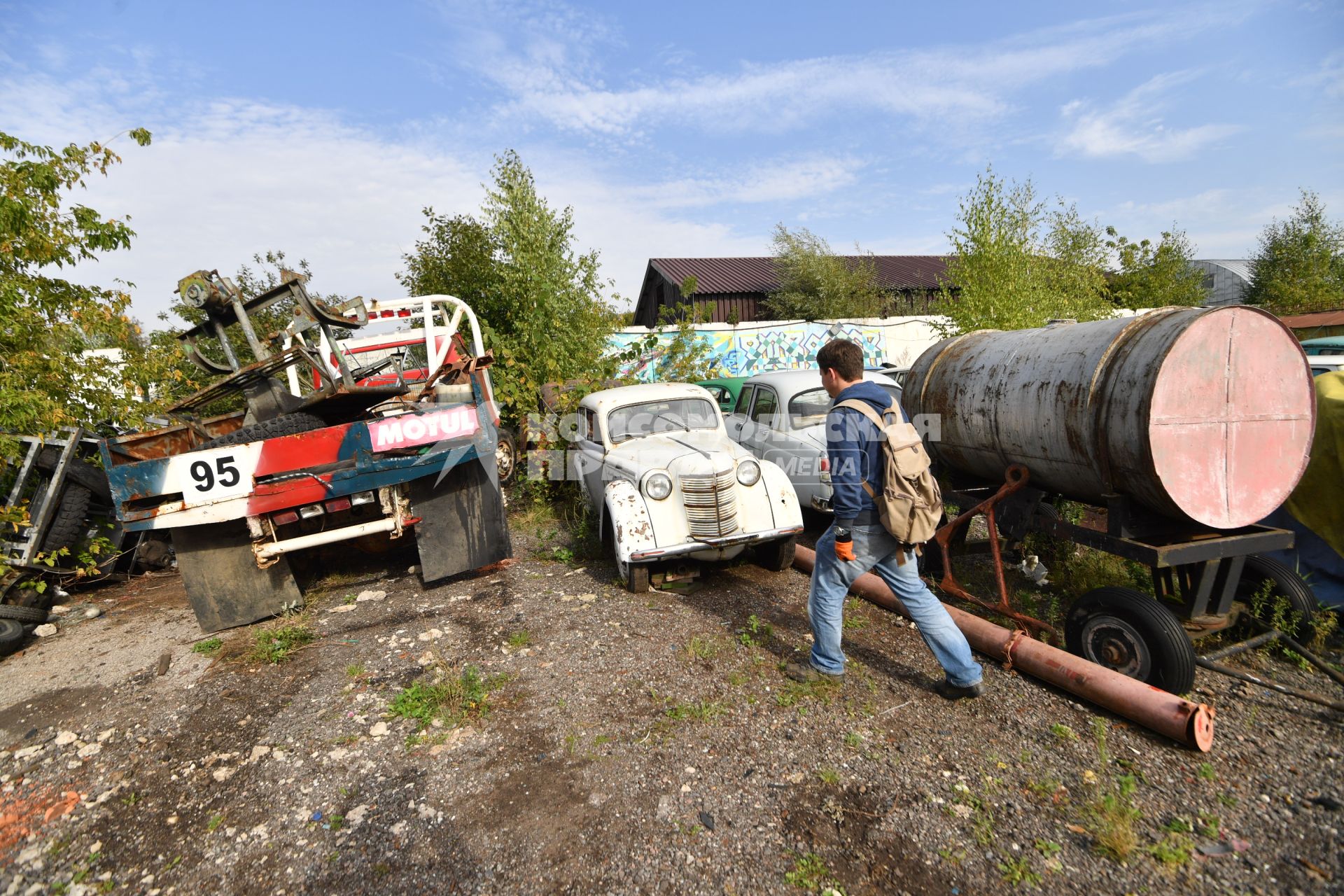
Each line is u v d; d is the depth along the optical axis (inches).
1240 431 130.3
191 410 220.7
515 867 96.7
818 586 137.4
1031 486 163.5
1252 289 918.4
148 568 265.7
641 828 103.2
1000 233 397.4
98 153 279.9
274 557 187.0
